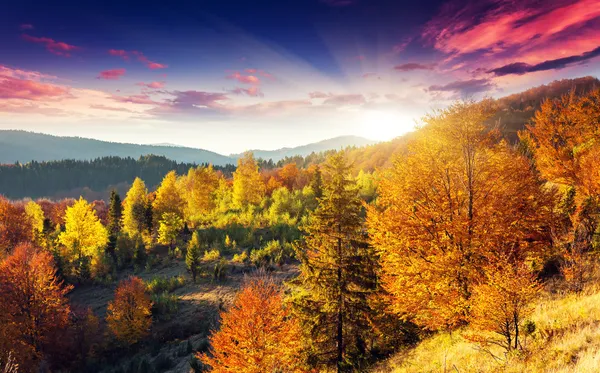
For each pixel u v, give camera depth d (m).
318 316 17.72
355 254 17.84
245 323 19.17
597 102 27.16
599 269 14.81
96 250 60.22
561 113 28.25
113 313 38.91
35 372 34.59
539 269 15.62
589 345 9.20
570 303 13.02
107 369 34.59
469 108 14.72
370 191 61.28
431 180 15.36
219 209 75.31
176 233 65.00
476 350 12.47
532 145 27.22
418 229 14.91
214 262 52.31
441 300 13.62
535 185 14.98
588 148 23.36
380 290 17.81
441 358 13.16
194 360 28.36
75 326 40.41
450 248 14.24
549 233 15.55
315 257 18.70
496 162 14.88
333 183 17.62
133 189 86.69
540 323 12.02
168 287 48.00
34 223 82.06
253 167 75.44
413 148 17.14
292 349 17.91
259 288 21.64
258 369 17.98
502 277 10.61
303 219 56.19
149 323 38.72
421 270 14.52
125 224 76.38
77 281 54.88
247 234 57.44
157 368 31.17
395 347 18.05
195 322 39.25
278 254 50.06
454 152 15.44
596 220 16.53
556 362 9.07
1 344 33.41
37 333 37.72
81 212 61.81
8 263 41.00
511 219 13.73
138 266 57.88
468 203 14.80
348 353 17.80
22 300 38.62
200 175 77.44
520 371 9.48
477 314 10.98
